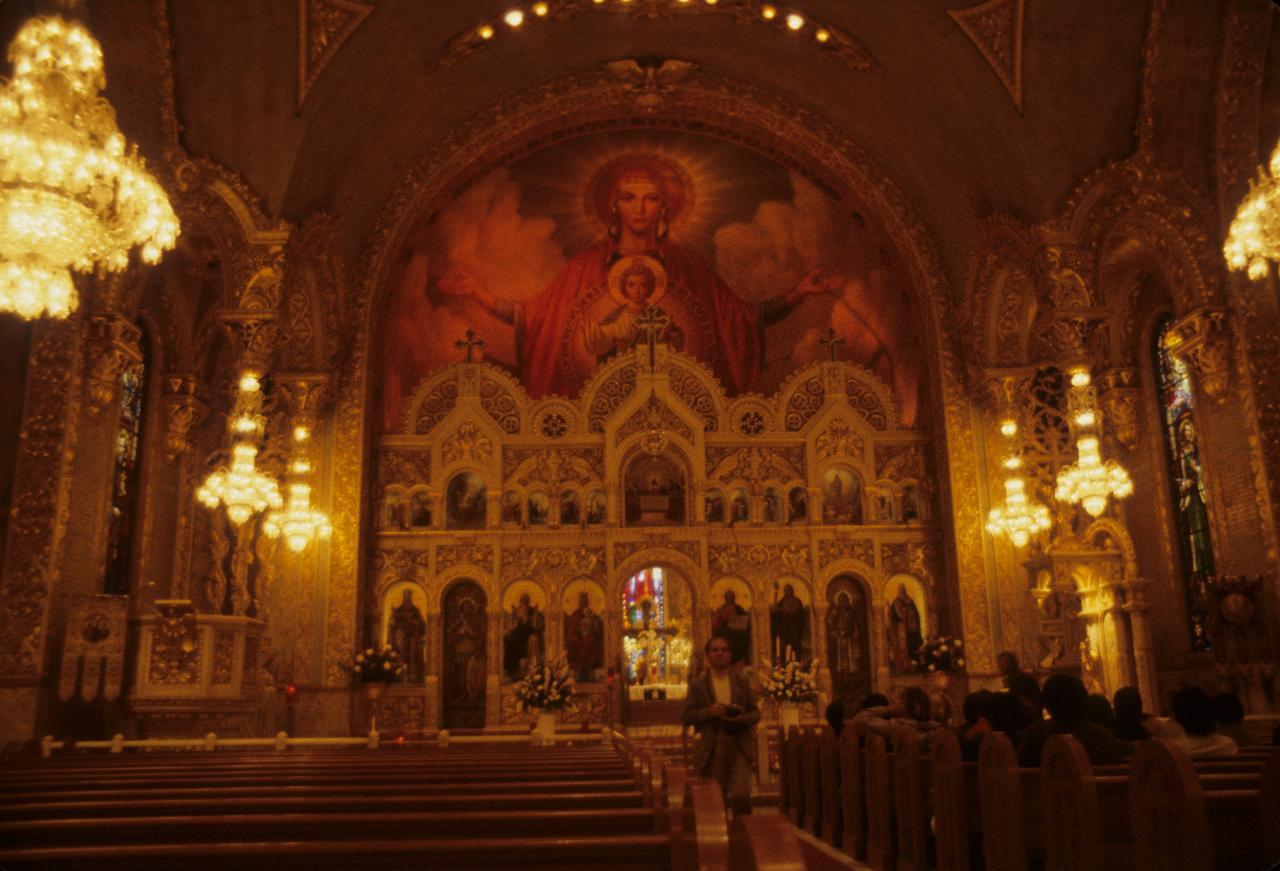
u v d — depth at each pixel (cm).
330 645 2073
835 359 2398
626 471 2311
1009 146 1902
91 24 1623
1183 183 1780
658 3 2181
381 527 2250
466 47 2141
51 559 1516
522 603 2233
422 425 2333
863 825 965
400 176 2359
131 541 1934
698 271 2486
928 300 2342
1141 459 2141
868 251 2494
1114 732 880
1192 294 1766
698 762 935
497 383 2359
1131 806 468
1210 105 1761
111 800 576
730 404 2358
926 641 2231
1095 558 1891
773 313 2464
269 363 1766
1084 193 1850
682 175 2527
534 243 2484
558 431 2338
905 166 2350
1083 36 1769
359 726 2094
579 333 2444
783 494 2314
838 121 2428
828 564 2264
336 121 1936
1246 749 848
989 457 2238
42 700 1476
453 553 2239
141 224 1161
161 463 2016
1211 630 1652
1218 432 1827
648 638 2273
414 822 420
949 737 721
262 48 1734
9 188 1033
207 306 2116
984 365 2197
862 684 2222
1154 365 2131
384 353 2372
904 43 1998
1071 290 1823
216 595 1733
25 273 1058
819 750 1147
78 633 1512
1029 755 686
